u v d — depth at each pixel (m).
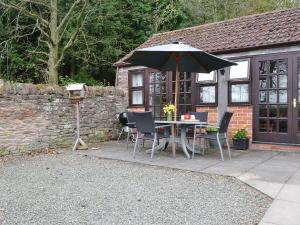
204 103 9.75
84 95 8.99
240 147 8.60
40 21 12.96
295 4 20.03
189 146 7.84
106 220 3.78
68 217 3.88
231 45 9.09
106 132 10.55
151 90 11.07
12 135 8.08
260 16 10.17
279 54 8.33
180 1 17.92
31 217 3.88
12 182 5.46
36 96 8.59
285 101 8.32
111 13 14.87
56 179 5.63
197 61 8.08
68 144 9.31
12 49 14.64
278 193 4.64
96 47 16.17
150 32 17.11
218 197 4.57
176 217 3.86
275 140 8.48
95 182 5.41
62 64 15.41
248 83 8.88
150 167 6.54
